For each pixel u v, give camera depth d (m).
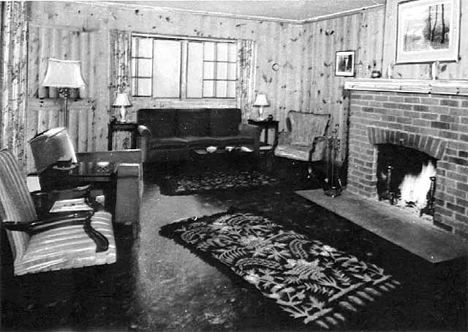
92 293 2.59
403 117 4.36
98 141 6.61
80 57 6.29
